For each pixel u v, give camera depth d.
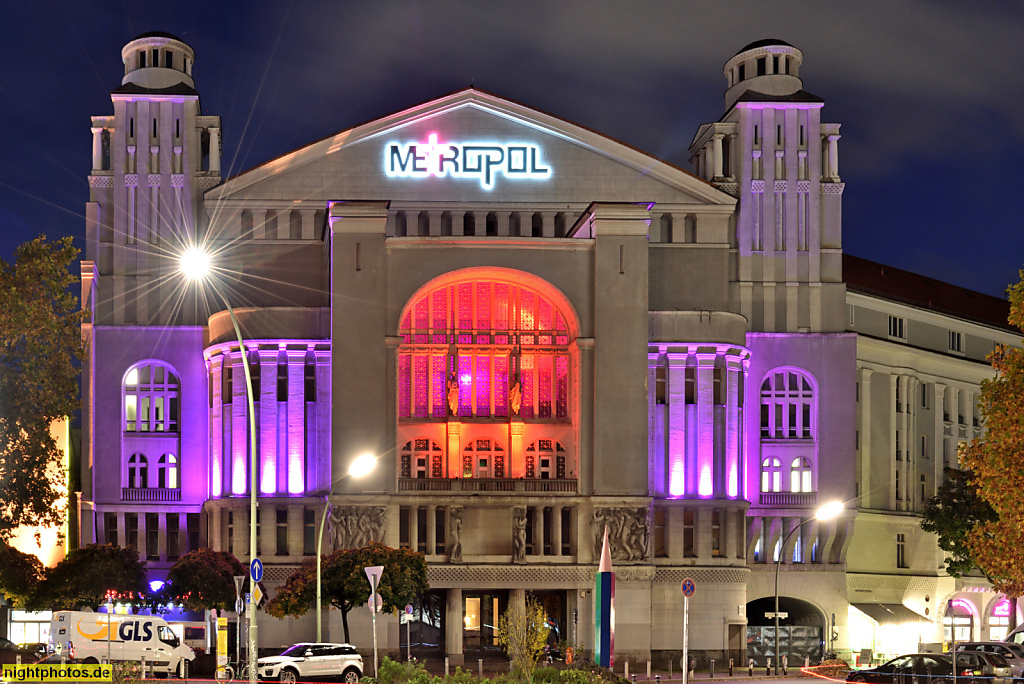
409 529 86.19
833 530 97.00
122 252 96.38
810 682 74.50
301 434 88.00
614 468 86.88
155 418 95.81
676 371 91.50
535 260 89.00
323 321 89.00
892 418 106.88
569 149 97.06
